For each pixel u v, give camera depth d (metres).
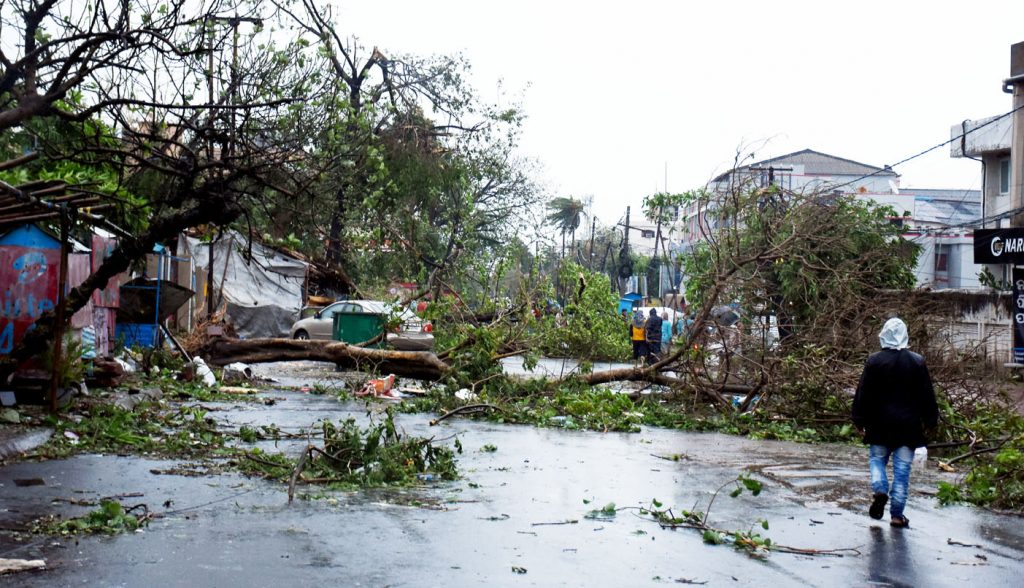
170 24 9.12
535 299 20.81
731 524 7.74
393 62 32.53
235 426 12.67
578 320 27.22
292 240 11.88
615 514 7.95
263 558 5.99
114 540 6.30
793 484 9.95
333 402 16.64
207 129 10.05
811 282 17.33
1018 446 11.84
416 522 7.29
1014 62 31.98
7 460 9.05
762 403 15.88
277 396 17.33
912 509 8.84
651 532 7.32
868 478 10.52
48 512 7.04
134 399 13.74
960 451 13.34
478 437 12.98
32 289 11.72
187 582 5.39
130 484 8.28
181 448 10.38
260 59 10.11
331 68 10.61
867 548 7.05
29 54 8.33
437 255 33.69
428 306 20.12
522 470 10.16
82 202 11.02
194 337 21.19
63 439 10.20
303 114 10.46
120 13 8.80
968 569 6.48
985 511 8.88
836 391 15.35
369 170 11.98
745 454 12.27
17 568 5.48
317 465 9.34
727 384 16.94
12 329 11.66
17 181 11.28
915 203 63.41
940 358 15.25
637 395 17.64
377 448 9.49
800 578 6.07
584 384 17.42
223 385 18.38
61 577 5.39
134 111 10.37
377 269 26.81
